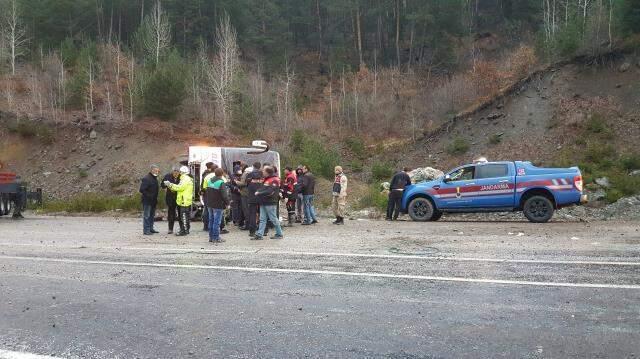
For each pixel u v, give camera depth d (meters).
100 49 51.91
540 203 14.67
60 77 45.28
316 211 21.19
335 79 61.75
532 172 14.90
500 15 66.81
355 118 48.62
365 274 6.85
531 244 9.59
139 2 65.12
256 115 43.84
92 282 6.65
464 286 6.05
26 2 56.34
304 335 4.39
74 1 58.59
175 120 39.12
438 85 50.41
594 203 19.42
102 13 62.59
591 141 30.28
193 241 11.14
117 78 44.00
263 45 64.25
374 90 52.59
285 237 11.61
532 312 4.93
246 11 64.69
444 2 61.53
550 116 34.34
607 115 31.91
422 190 16.19
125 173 32.94
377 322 4.71
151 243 10.84
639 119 30.47
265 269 7.35
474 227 13.50
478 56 57.69
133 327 4.70
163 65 44.59
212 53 59.31
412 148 40.09
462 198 15.60
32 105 40.88
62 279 6.87
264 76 59.34
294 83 57.94
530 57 42.19
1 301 5.71
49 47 54.69
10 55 50.50
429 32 62.69
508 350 3.93
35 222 17.84
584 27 39.38
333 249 9.34
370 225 14.76
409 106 48.47
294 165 32.44
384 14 68.75
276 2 72.69
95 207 22.50
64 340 4.36
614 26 36.78
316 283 6.37
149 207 12.91
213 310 5.21
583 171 26.19
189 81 45.00
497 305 5.20
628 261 7.48
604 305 5.11
